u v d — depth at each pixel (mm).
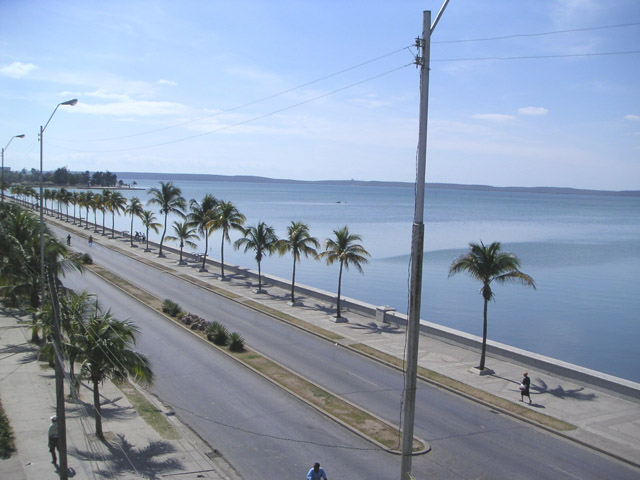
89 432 21250
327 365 31766
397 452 20797
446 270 82938
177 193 80625
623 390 27000
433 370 30938
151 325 39500
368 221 160500
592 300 65562
